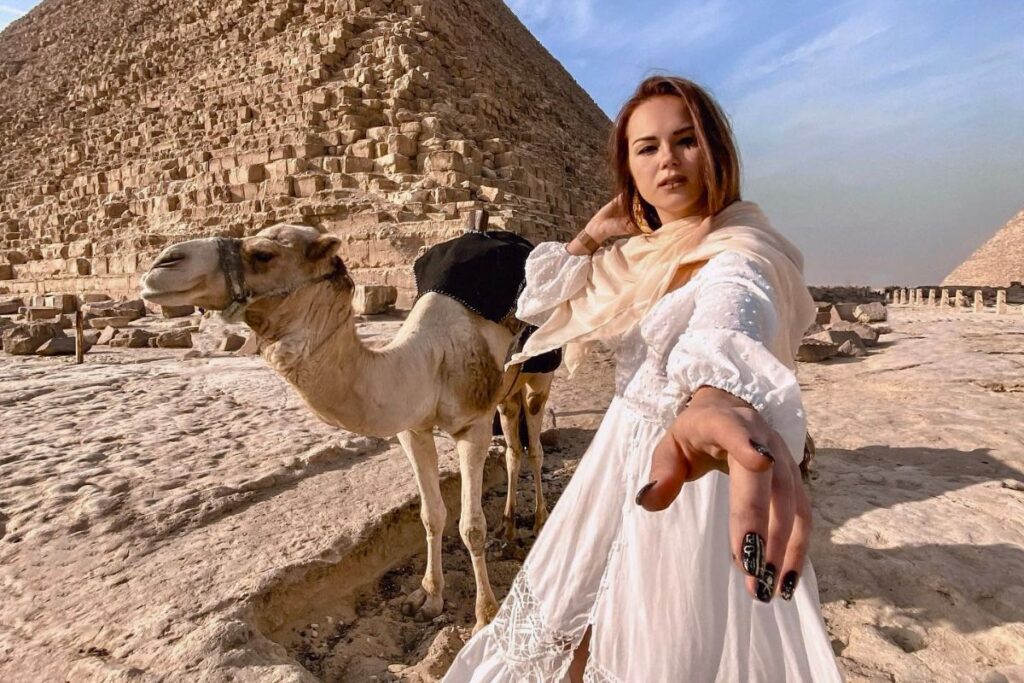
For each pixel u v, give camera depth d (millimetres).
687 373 1119
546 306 1889
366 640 3492
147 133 38844
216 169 30594
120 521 4402
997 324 17797
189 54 46406
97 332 17859
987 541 3908
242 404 8305
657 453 1027
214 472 5402
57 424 7242
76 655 3002
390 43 32500
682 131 1479
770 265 1290
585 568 1628
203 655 2854
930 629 3188
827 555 3893
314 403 2822
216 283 2457
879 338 15000
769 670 1403
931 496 4691
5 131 54750
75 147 42625
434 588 3805
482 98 34969
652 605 1425
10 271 35125
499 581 4273
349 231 24141
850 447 6398
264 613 3424
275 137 30016
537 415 5051
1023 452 5941
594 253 1886
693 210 1568
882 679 2805
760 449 850
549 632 1658
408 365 3232
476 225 4625
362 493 4840
